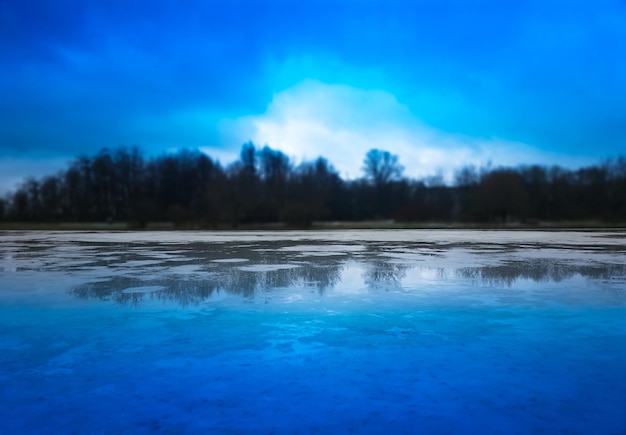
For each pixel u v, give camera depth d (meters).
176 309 9.71
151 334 7.82
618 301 10.47
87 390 5.44
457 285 12.59
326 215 74.94
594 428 4.48
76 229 54.38
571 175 86.50
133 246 26.95
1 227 60.03
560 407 4.94
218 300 10.61
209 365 6.27
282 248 25.09
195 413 4.81
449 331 7.97
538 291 11.71
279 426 4.52
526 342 7.31
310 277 14.05
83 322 8.65
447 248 24.92
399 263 17.61
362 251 23.00
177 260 18.89
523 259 19.00
